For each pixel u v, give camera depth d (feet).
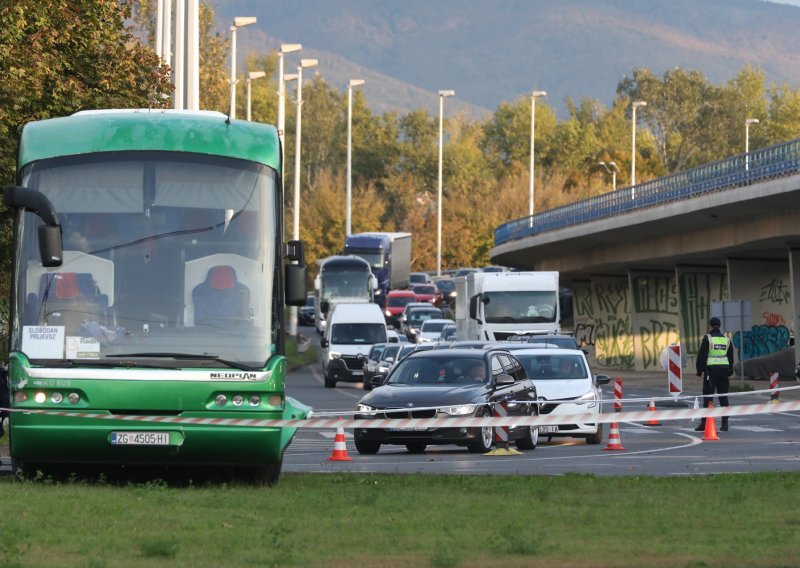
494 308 371.76
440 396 166.71
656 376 462.19
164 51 366.02
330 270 574.56
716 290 483.51
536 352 201.46
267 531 84.69
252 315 112.98
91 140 114.32
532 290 372.79
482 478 125.18
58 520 88.22
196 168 114.32
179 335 111.75
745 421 234.99
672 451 172.65
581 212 501.97
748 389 343.46
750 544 82.99
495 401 170.81
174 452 111.04
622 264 515.91
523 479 124.26
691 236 433.89
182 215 113.50
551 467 147.74
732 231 398.83
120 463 112.16
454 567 74.28
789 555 78.69
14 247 113.09
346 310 400.47
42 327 111.34
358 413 168.14
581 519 94.12
